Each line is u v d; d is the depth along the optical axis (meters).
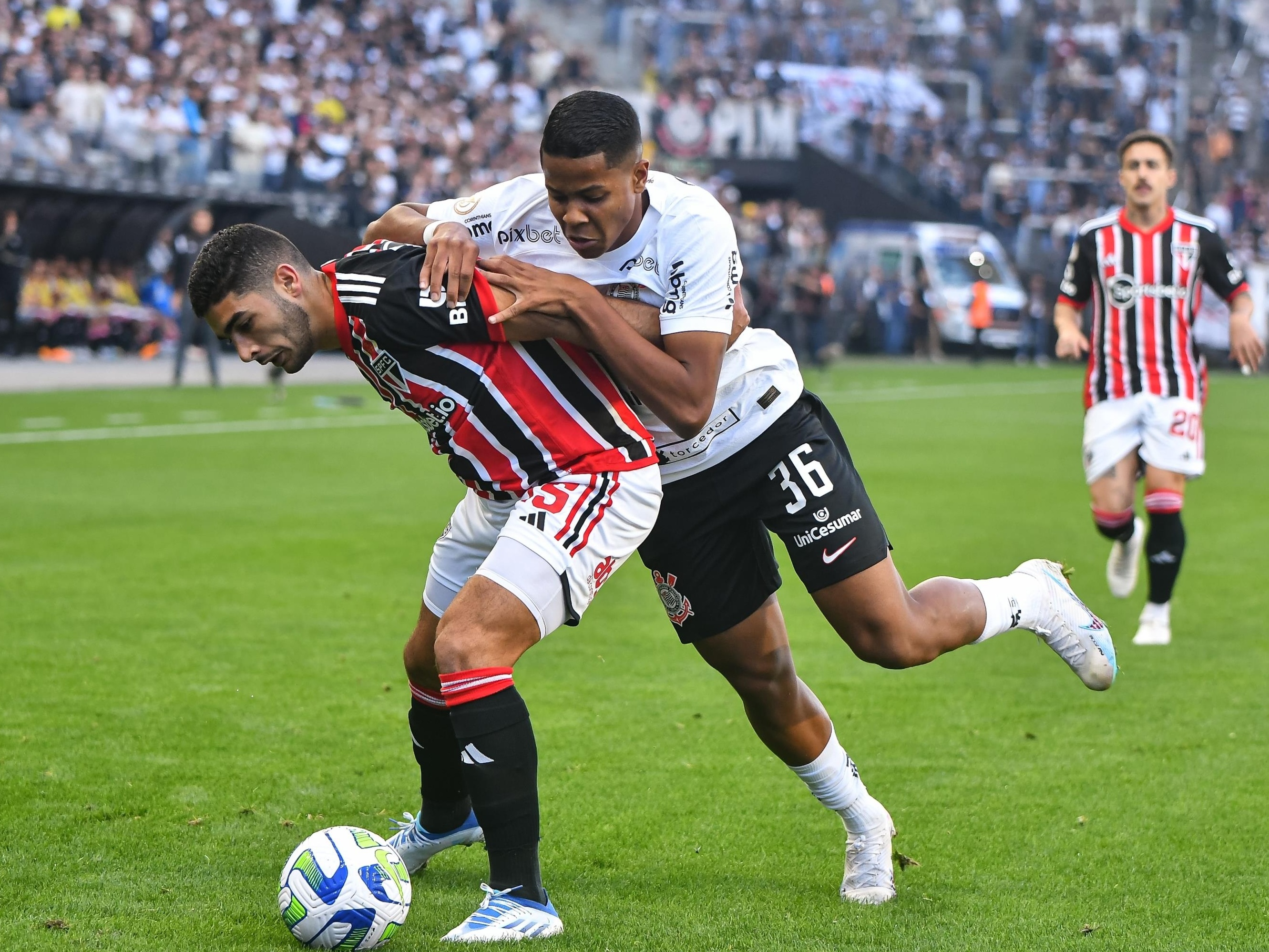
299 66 56.47
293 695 10.80
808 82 72.62
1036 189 71.50
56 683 10.91
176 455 25.36
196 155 45.50
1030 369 58.59
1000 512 20.58
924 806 8.64
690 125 65.81
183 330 38.44
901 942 6.52
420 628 7.21
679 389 6.53
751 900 7.11
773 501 7.19
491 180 56.97
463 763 6.43
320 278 6.61
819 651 12.81
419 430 30.59
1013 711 10.82
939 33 80.31
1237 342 13.36
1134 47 79.62
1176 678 11.84
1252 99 83.38
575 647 12.71
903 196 67.31
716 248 6.61
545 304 6.42
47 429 28.53
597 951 6.34
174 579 14.92
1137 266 13.30
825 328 51.62
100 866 7.37
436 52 62.84
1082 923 6.80
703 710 10.70
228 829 7.98
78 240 45.75
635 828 8.20
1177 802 8.72
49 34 47.12
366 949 6.30
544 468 6.63
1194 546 18.36
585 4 73.81
